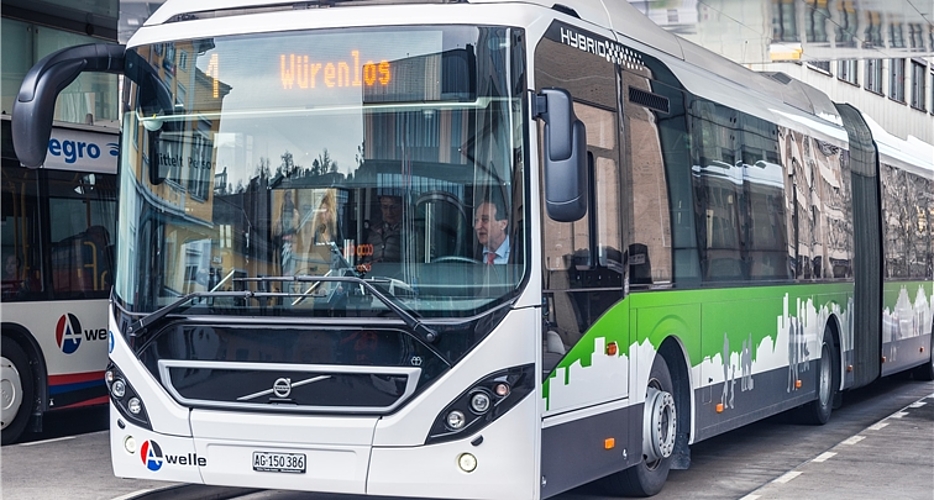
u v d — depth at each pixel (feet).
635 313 30.78
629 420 30.55
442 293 25.17
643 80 32.09
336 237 25.82
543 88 26.22
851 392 68.64
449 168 25.53
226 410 26.04
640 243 31.30
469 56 25.67
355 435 25.11
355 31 26.25
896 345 62.85
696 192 35.42
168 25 27.53
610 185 29.63
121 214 27.35
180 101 27.09
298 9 26.94
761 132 41.96
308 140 26.22
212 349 26.17
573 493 33.99
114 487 31.48
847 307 52.75
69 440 39.91
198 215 26.68
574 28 28.40
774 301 42.50
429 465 24.89
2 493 30.66
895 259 63.00
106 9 54.13
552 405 26.32
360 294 25.41
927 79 191.01
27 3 53.31
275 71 26.55
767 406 41.86
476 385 24.88
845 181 53.36
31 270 43.01
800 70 132.98
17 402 42.19
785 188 44.39
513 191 25.38
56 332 43.70
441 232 25.38
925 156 73.46
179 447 26.25
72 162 45.01
